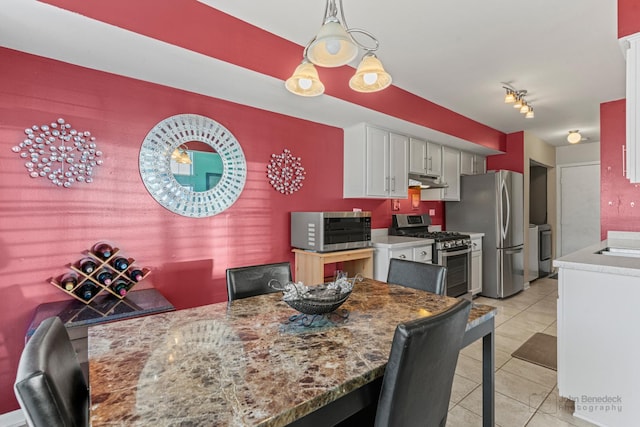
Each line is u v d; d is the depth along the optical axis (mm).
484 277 4375
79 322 1634
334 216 2848
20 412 1825
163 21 1684
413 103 3236
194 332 1200
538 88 3115
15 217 1814
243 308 1488
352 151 3379
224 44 1907
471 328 1314
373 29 2117
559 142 5562
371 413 1211
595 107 3660
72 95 1969
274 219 2949
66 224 1963
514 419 1805
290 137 3037
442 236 3932
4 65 1773
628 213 3303
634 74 1748
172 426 675
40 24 1507
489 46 2346
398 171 3555
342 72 2588
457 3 1858
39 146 1875
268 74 2111
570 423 1776
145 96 2234
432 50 2400
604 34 2188
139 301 1971
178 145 2395
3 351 1787
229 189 2654
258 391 806
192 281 2471
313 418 828
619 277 1699
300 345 1079
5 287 1791
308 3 1830
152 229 2287
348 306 1490
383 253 3211
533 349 2676
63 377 860
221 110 2598
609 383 1734
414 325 834
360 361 963
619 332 1701
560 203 5898
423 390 909
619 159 3371
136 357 1001
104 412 723
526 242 4840
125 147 2164
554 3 1860
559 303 1924
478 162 4914
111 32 1582
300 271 2979
